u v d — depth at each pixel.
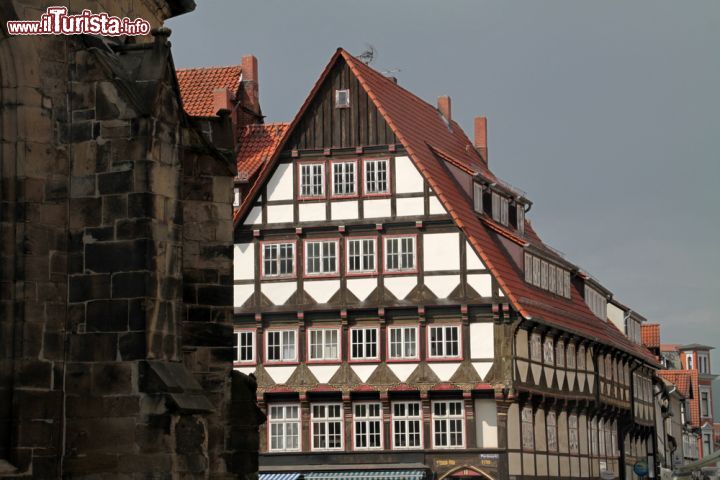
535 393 68.38
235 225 68.44
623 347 86.81
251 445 27.31
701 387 163.25
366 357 66.62
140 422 21.66
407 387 65.69
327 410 66.94
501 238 71.69
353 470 66.06
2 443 21.53
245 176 72.12
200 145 27.98
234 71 79.81
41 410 21.78
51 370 21.97
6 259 21.97
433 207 66.38
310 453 66.62
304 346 67.31
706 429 161.00
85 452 21.88
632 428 93.12
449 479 65.38
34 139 22.28
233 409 27.44
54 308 22.12
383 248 66.88
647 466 86.81
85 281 22.27
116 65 22.77
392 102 71.88
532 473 68.00
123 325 21.98
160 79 22.64
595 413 81.81
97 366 22.02
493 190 74.94
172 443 21.56
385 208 66.94
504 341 65.12
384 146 67.31
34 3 22.56
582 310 83.12
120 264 22.14
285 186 68.31
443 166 72.31
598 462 82.50
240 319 68.19
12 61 22.27
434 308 65.94
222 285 27.83
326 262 67.50
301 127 68.38
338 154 67.81
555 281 77.62
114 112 22.45
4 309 21.86
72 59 22.73
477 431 65.19
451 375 65.44
